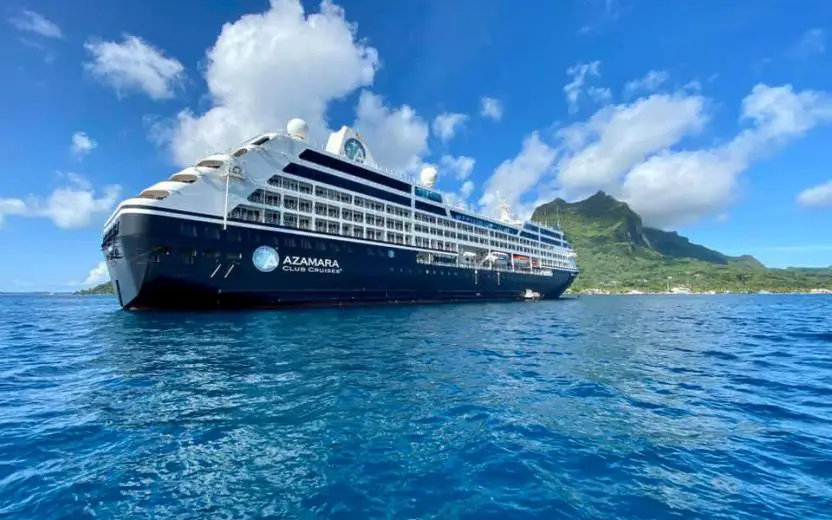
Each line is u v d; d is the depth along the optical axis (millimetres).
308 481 5719
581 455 6602
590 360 15305
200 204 30672
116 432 7473
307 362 13922
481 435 7414
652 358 15938
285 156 37594
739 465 6289
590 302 89000
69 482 5617
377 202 47188
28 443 6926
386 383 11156
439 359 14875
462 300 59594
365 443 7027
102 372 12391
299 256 36438
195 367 13000
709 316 42656
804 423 8258
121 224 28125
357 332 22484
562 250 90750
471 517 4867
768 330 27969
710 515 4918
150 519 4812
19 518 4777
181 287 29906
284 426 7828
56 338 20594
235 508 5055
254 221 33438
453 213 59906
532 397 9961
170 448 6777
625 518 4855
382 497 5309
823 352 17938
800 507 5086
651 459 6484
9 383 11055
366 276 43250
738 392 10719
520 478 5812
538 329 26766
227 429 7652
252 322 26172
